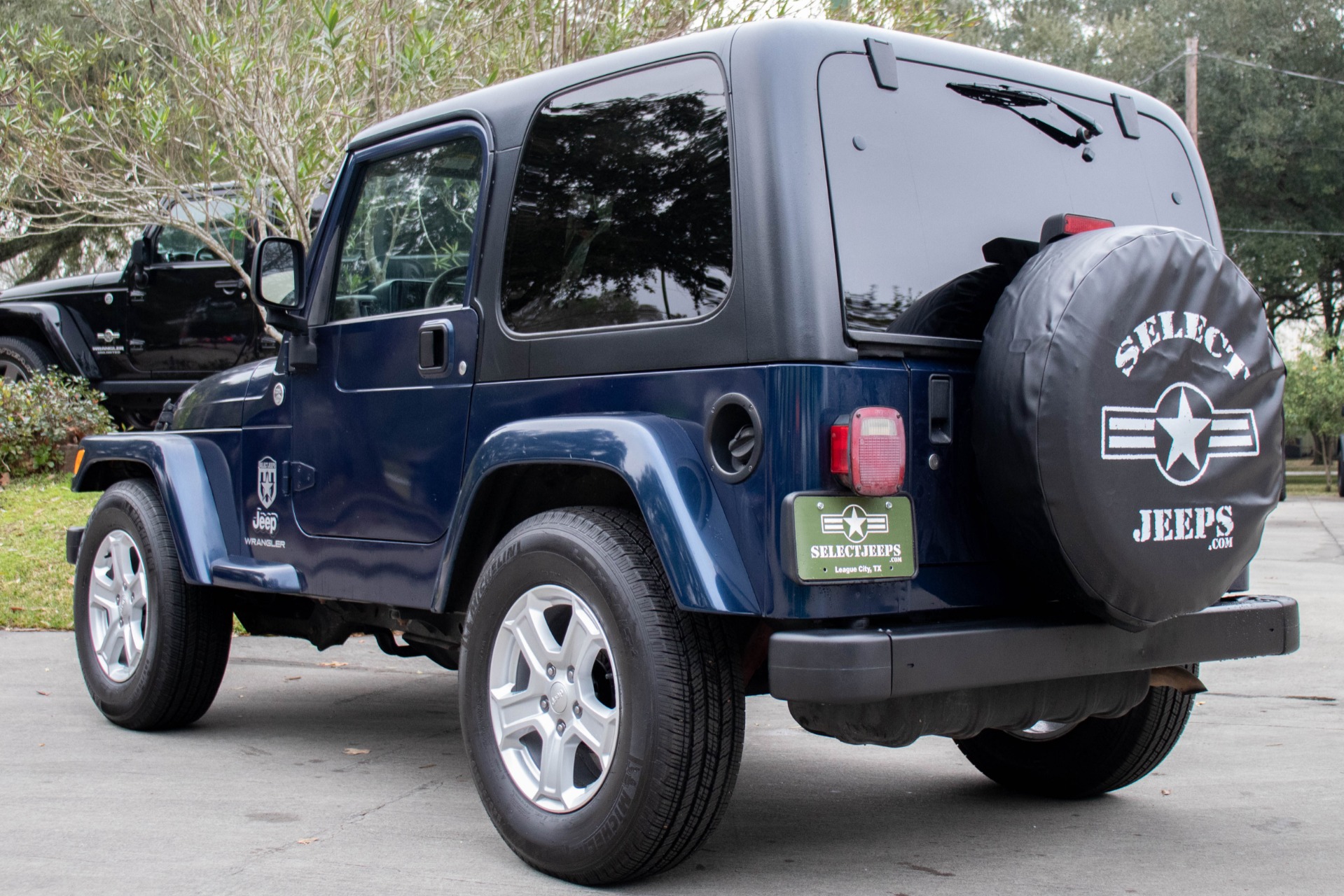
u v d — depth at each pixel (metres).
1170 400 3.05
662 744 2.97
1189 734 5.19
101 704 4.98
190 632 4.73
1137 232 3.08
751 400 2.97
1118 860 3.51
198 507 4.62
